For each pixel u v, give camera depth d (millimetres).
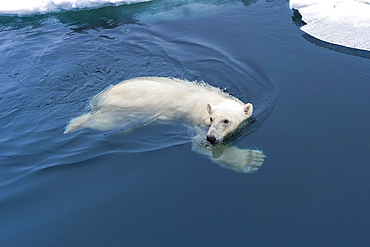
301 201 4828
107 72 9289
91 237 4496
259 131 6406
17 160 6133
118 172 5594
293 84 7852
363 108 6785
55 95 8352
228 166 5590
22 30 11969
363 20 10656
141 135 6645
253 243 4285
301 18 11305
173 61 9578
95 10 13281
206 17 12047
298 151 5766
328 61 8773
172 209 4816
